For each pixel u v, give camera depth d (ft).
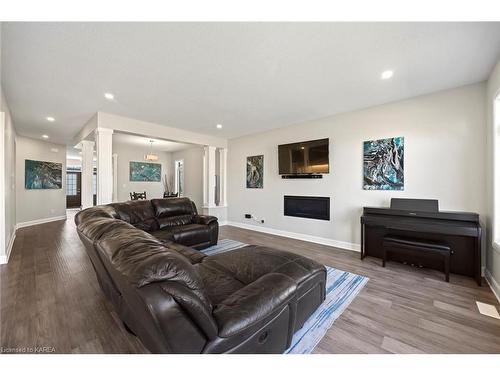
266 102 10.69
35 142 19.07
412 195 10.06
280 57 6.85
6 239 10.34
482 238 8.45
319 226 13.41
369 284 7.82
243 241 13.78
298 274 5.49
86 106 11.21
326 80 8.38
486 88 8.36
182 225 12.29
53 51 6.54
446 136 9.26
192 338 3.03
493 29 5.50
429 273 8.82
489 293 7.20
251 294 3.90
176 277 2.87
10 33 5.70
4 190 9.70
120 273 2.96
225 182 19.35
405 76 8.07
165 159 26.50
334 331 5.32
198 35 5.83
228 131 16.62
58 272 8.66
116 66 7.41
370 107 11.27
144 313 2.95
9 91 9.42
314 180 13.60
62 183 21.53
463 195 8.93
